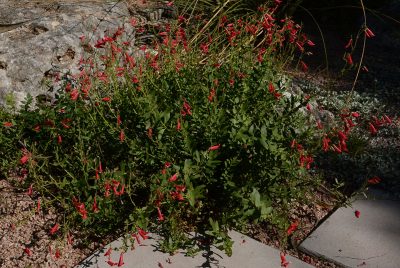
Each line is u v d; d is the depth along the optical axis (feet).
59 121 5.93
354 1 11.35
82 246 5.35
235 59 6.63
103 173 5.36
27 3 7.92
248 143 5.35
